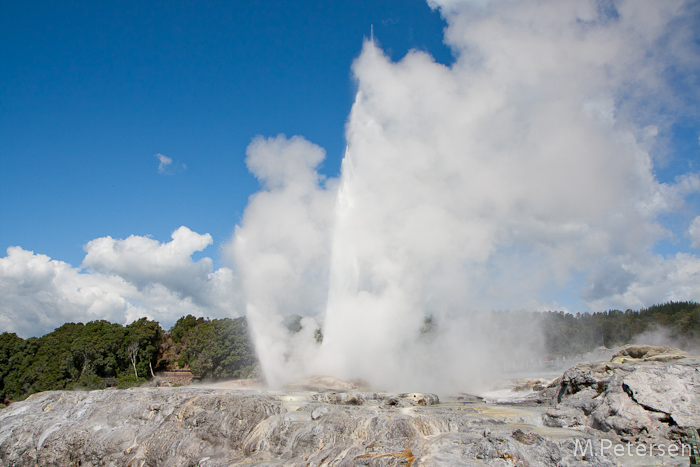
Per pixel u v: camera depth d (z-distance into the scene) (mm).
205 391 22438
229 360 51844
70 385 58250
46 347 75500
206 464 16375
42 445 20703
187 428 18766
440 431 15328
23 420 23109
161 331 80500
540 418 16781
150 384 57938
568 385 20469
